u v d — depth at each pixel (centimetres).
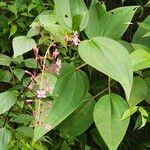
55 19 29
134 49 32
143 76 33
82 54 26
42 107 29
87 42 27
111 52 26
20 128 32
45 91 28
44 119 28
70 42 29
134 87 31
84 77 30
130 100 31
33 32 29
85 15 30
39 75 29
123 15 33
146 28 33
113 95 31
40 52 33
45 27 27
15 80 34
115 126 29
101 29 33
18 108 32
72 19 28
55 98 29
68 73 30
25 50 26
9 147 30
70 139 36
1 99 29
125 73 25
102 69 25
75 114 34
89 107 34
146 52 30
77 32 29
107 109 30
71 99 29
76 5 30
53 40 29
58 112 29
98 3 33
